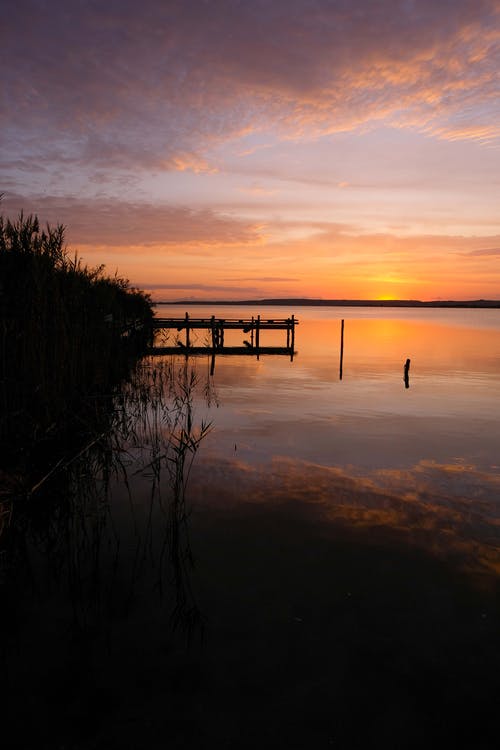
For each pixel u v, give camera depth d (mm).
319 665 3564
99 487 6801
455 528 5742
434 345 33500
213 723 3059
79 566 4492
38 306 7430
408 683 3414
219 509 6188
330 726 3059
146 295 26266
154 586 4469
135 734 2961
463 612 4184
